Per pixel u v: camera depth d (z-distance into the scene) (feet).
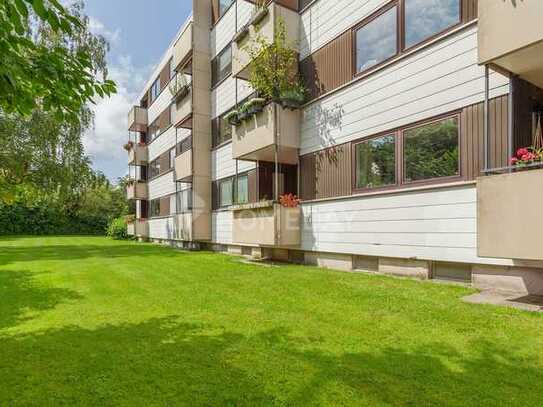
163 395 9.14
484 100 19.72
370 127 27.99
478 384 9.27
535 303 16.67
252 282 24.91
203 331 14.29
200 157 55.72
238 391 9.25
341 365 10.66
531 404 8.29
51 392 9.43
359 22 29.22
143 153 90.68
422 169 24.04
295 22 35.91
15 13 9.91
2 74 9.88
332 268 31.35
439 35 23.17
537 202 15.08
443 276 23.29
